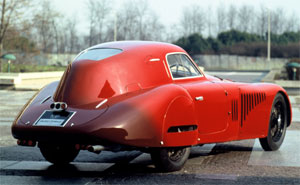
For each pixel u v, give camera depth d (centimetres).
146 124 484
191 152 662
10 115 1131
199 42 6391
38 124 495
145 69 533
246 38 6512
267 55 6259
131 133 477
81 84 511
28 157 639
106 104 493
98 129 467
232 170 542
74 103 502
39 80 2561
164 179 500
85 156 646
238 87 613
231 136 596
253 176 512
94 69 517
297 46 6259
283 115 688
